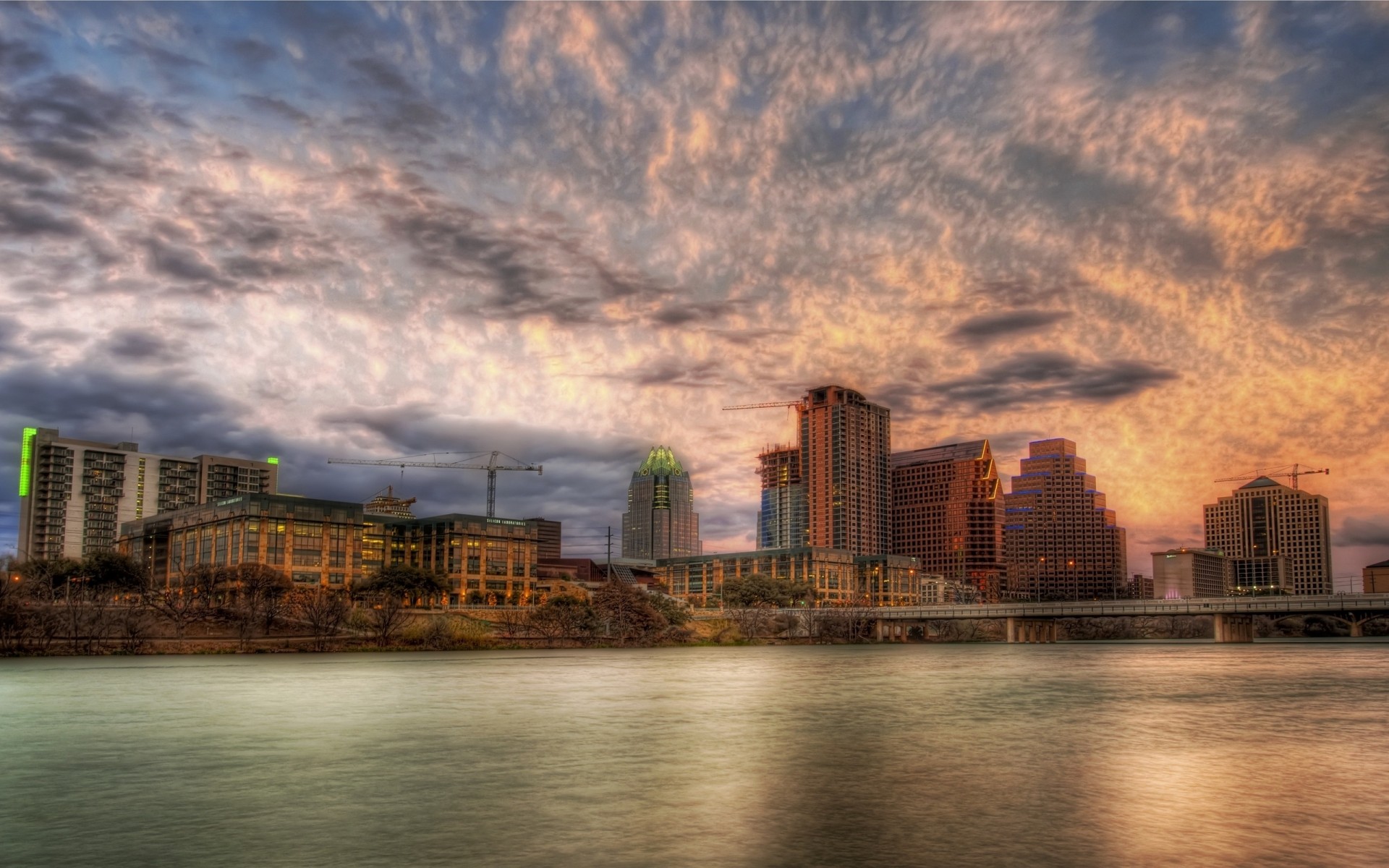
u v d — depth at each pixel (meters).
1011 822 47.25
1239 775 60.22
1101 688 126.81
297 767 64.69
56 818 49.91
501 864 40.81
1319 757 67.38
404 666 171.38
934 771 61.78
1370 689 123.25
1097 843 43.34
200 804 53.06
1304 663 187.50
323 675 147.62
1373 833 44.75
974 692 121.56
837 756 68.38
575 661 192.38
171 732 81.94
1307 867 39.44
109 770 63.72
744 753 69.88
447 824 47.81
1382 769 62.12
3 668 159.12
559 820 48.50
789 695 116.12
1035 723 87.81
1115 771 61.62
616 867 40.28
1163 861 40.34
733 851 42.47
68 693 116.38
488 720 89.75
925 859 41.00
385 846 43.88
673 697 113.00
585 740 76.94
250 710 98.81
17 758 68.88
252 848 43.69
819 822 47.62
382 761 66.94
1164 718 91.44
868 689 125.69
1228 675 152.88
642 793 54.84
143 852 43.34
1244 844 42.94
